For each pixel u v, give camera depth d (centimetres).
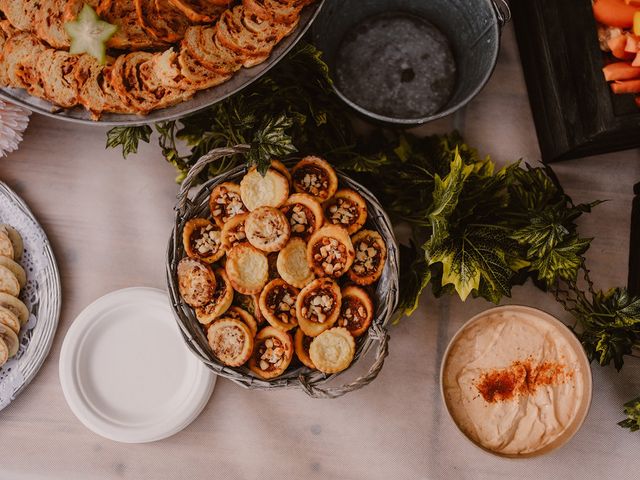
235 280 90
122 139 99
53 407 106
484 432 97
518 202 102
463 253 94
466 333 98
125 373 105
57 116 85
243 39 81
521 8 107
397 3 107
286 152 89
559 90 99
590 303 104
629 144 103
